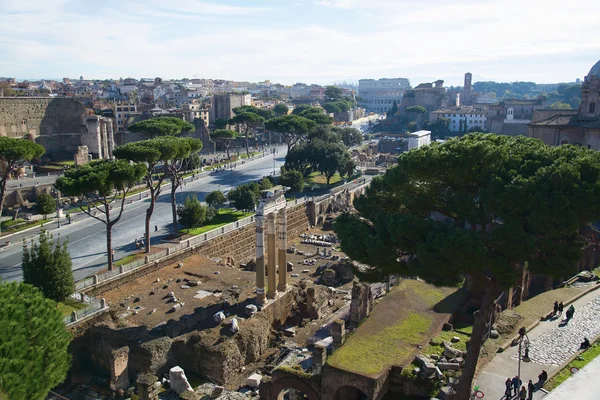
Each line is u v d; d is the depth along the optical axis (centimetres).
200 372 4719
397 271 3594
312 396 3903
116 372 4416
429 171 3594
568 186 3094
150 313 5288
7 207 9275
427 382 3712
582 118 11381
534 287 6272
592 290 6188
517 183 3170
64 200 9725
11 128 13562
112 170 6172
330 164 12381
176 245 7325
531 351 4512
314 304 6025
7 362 2511
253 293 6000
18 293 3039
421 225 3384
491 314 4750
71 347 4769
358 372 3694
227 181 12269
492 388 3906
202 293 5919
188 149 7700
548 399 3781
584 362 4331
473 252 3098
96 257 6975
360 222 3878
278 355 5050
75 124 15062
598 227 7569
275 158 16150
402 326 4506
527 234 3100
